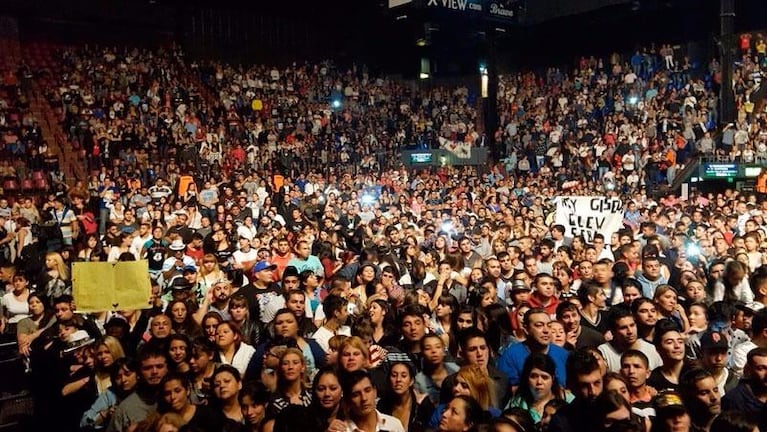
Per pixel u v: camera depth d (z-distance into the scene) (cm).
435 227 1367
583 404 419
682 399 433
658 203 1784
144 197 1731
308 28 3456
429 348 523
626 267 821
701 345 574
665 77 2686
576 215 1098
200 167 2198
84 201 1652
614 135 2442
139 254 1138
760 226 1187
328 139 2748
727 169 2153
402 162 2764
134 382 539
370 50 3562
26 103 2273
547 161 2603
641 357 476
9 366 832
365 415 441
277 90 3012
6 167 1870
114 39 2948
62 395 618
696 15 2839
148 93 2558
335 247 1180
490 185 2288
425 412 488
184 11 3089
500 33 2847
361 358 507
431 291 845
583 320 665
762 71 2512
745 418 371
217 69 2975
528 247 1035
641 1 2736
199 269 930
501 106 3064
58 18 2798
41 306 755
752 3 2684
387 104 3184
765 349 450
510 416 393
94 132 2198
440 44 3394
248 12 3262
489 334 611
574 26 3088
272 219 1464
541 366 471
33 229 1375
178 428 446
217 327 619
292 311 607
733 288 751
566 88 2967
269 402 506
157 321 625
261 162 2438
